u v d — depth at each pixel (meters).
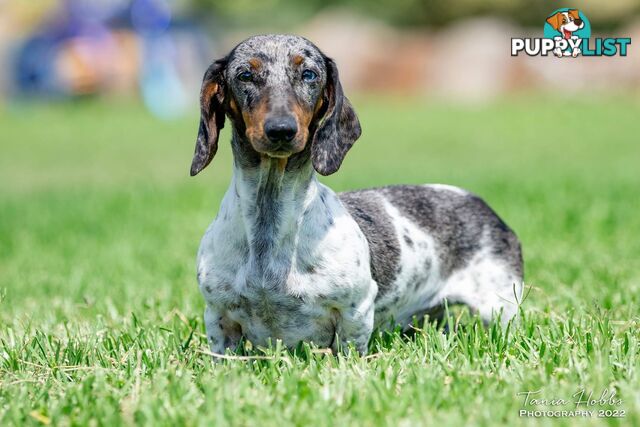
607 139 26.36
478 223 8.00
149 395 5.77
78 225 13.84
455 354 6.64
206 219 13.71
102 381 6.02
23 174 22.59
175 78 40.31
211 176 20.83
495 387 5.84
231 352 6.74
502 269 7.91
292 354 6.89
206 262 6.74
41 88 39.56
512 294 7.89
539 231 11.74
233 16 61.00
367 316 6.82
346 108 6.80
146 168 23.09
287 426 5.30
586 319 7.26
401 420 5.38
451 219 7.92
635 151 23.33
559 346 6.55
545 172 18.41
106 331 7.48
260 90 6.46
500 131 29.31
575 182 15.69
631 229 11.74
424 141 27.50
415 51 43.62
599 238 11.25
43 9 44.47
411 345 6.82
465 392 5.70
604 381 5.82
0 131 32.31
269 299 6.59
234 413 5.48
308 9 59.28
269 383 6.12
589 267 9.66
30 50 39.56
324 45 44.66
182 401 5.70
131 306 8.64
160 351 6.76
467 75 42.06
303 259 6.57
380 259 7.22
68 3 40.47
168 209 14.84
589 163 20.86
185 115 37.56
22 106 39.16
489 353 6.54
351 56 43.84
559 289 8.72
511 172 18.64
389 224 7.47
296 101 6.39
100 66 40.28
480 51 42.25
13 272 10.95
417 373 6.02
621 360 6.29
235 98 6.61
